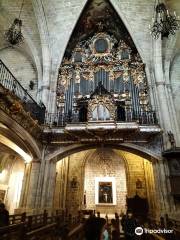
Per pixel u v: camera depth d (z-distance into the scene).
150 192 18.84
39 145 15.53
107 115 15.16
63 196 20.08
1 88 10.27
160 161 14.66
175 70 19.59
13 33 12.48
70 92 18.48
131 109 17.02
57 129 15.45
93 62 19.53
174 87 18.75
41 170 15.15
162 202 13.69
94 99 15.90
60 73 19.34
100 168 24.48
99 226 5.18
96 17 20.20
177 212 12.90
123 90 18.16
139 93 17.89
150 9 18.62
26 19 18.88
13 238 6.57
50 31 19.39
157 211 14.16
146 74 18.39
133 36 19.31
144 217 17.17
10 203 19.25
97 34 21.11
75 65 19.55
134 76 18.75
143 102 17.42
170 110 16.45
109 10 19.48
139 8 18.81
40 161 15.39
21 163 20.70
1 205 7.69
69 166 22.47
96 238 5.03
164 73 18.33
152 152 15.04
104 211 22.56
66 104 17.84
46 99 17.34
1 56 20.69
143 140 15.53
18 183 20.14
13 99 11.31
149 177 19.34
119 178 23.92
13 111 11.67
